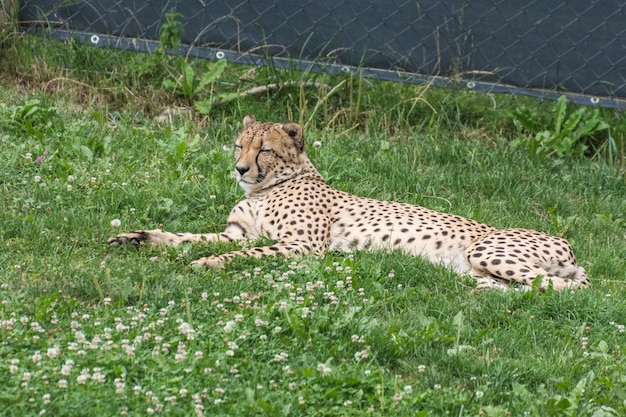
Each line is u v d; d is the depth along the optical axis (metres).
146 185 13.95
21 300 9.76
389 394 8.52
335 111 18.08
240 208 13.27
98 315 9.55
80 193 13.43
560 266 12.43
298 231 12.63
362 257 11.96
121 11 17.86
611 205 16.11
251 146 13.20
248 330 9.37
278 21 17.80
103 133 15.91
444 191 16.03
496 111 18.39
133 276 10.80
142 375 8.35
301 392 8.20
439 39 17.70
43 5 17.97
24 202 12.98
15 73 17.83
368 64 17.92
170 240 12.28
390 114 17.98
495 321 10.67
